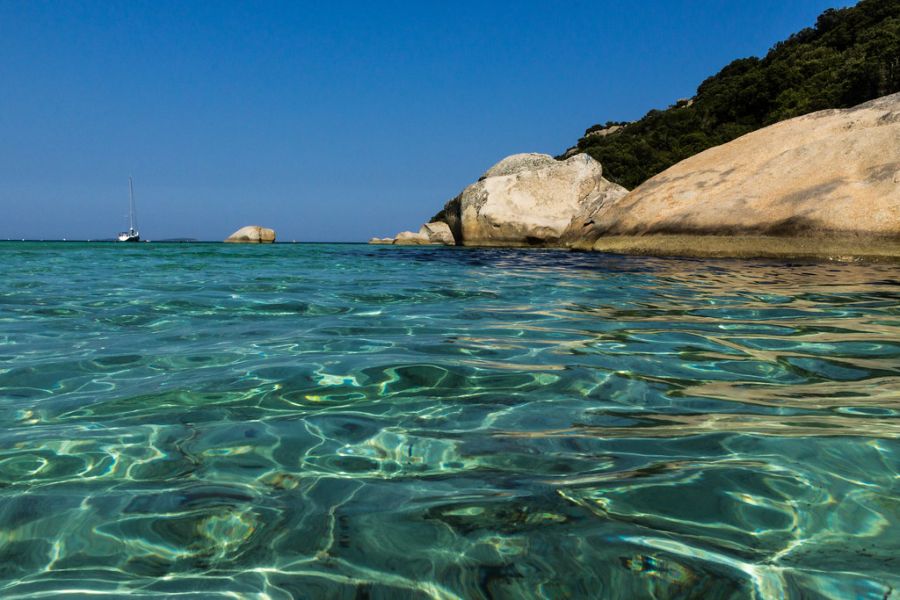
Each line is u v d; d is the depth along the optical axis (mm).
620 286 5504
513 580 1055
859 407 1932
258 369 2512
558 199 16984
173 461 1588
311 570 1098
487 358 2682
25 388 2266
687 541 1155
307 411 1985
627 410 1959
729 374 2383
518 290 5352
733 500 1307
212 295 5090
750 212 8906
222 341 3105
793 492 1342
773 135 10562
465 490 1395
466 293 5180
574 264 8492
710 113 52875
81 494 1401
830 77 44781
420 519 1264
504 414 1937
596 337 3152
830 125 9977
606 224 11633
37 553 1161
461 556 1127
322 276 6977
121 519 1286
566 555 1120
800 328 3303
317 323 3660
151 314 4035
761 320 3580
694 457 1549
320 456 1612
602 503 1312
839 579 1028
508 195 17219
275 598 1020
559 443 1675
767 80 49188
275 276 7000
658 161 47156
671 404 2014
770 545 1136
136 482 1465
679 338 3082
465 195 17922
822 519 1227
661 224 10094
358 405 2045
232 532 1228
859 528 1190
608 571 1068
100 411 1996
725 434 1711
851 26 52156
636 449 1615
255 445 1694
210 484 1451
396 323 3650
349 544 1177
